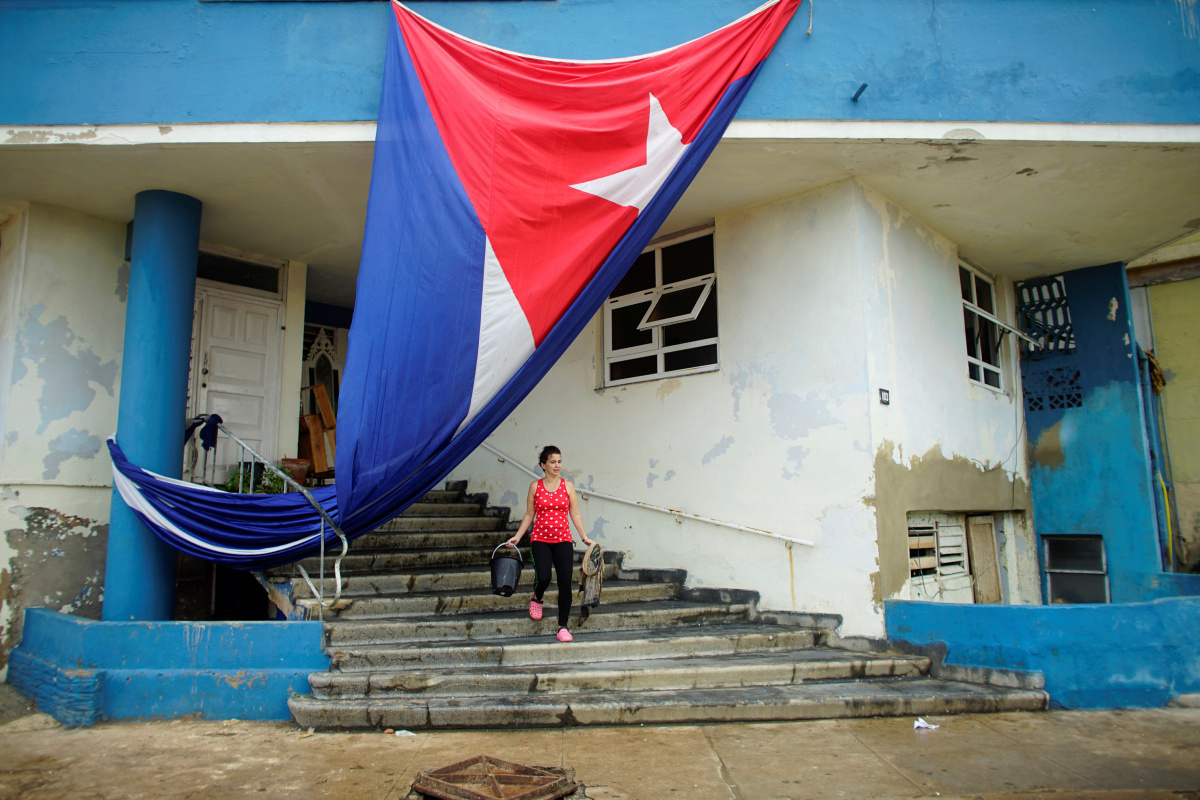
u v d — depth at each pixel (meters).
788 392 6.97
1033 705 5.26
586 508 8.35
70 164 6.29
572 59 6.16
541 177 5.75
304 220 7.54
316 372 10.62
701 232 7.94
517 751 4.33
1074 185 6.89
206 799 3.70
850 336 6.62
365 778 3.93
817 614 6.55
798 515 6.77
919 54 6.15
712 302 7.80
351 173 6.54
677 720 4.88
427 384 5.54
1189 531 9.19
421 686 5.02
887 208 7.18
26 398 6.73
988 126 6.06
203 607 7.39
